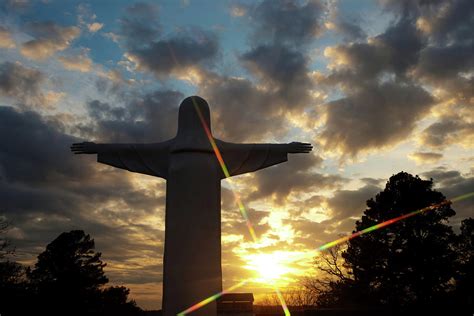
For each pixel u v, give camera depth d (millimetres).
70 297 54875
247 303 19266
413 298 43312
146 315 51938
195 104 21750
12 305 51094
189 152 20875
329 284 49219
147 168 21609
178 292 19219
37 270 56125
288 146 21859
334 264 50219
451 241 43406
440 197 44750
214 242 20031
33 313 52812
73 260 57125
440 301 41219
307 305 57844
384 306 43562
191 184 20359
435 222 43812
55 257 56500
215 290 19453
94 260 58844
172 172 20656
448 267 41750
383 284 44188
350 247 47438
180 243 19766
